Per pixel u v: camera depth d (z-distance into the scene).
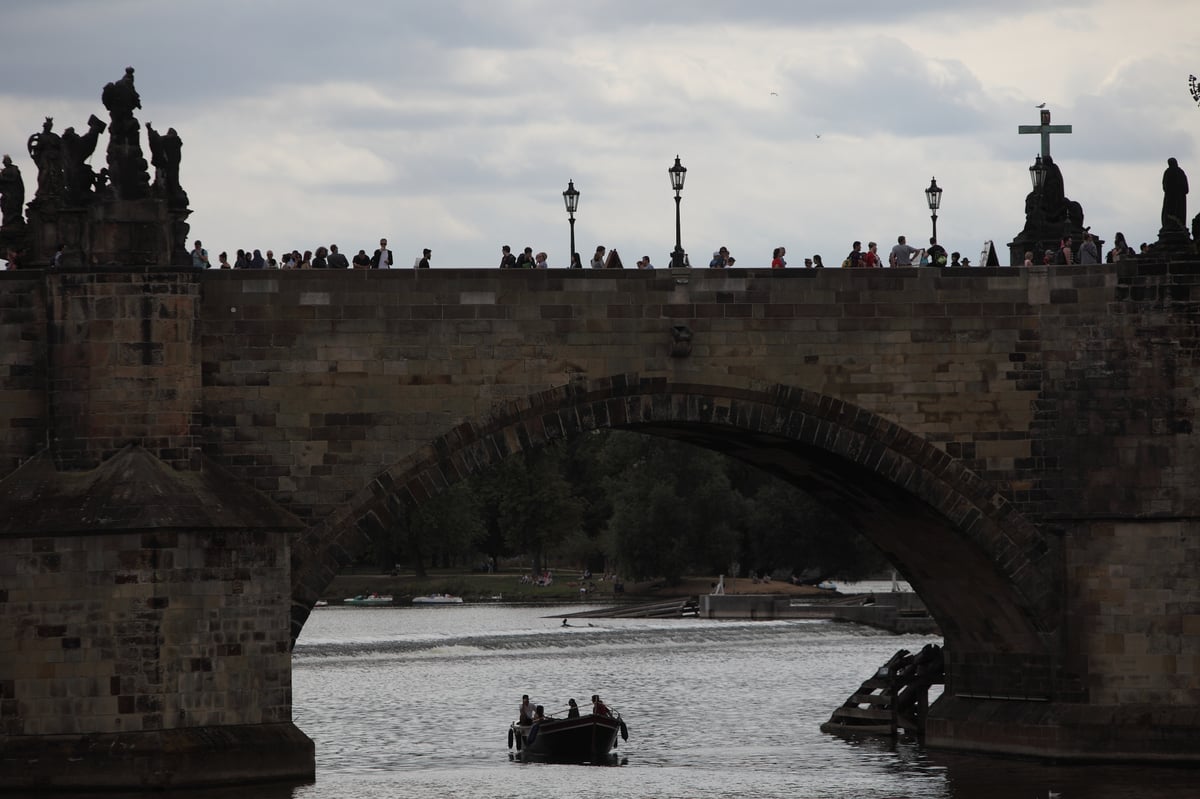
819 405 170.25
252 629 154.88
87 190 156.75
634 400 167.25
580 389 165.50
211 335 158.88
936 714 192.75
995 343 173.38
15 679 150.12
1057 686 175.12
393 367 162.12
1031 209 191.12
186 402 156.25
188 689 151.50
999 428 173.38
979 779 170.25
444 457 162.62
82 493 152.00
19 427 156.50
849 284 170.88
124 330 155.12
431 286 162.88
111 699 149.38
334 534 160.00
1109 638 172.75
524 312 164.62
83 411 154.25
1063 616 174.12
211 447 158.75
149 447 155.25
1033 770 173.25
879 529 192.12
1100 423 173.12
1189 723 171.25
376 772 185.88
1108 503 172.88
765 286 169.50
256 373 159.62
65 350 154.75
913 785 168.88
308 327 160.75
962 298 172.88
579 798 163.62
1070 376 173.62
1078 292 173.88
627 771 185.00
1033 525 174.12
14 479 154.00
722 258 178.12
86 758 148.25
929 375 172.38
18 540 150.38
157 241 156.25
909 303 171.88
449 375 163.25
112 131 156.38
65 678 149.75
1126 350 173.00
